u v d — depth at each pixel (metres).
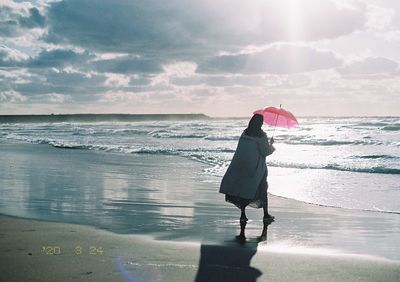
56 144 32.66
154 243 5.88
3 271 4.43
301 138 39.66
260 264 4.91
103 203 9.52
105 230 6.76
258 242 6.32
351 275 4.51
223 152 24.77
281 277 4.42
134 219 7.86
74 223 7.21
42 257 4.96
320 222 7.95
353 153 24.75
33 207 8.79
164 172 15.94
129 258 5.01
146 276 4.35
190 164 18.97
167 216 8.24
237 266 4.80
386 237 6.78
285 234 6.93
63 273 4.38
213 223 7.70
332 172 16.20
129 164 18.84
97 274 4.37
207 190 11.68
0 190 11.12
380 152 25.16
